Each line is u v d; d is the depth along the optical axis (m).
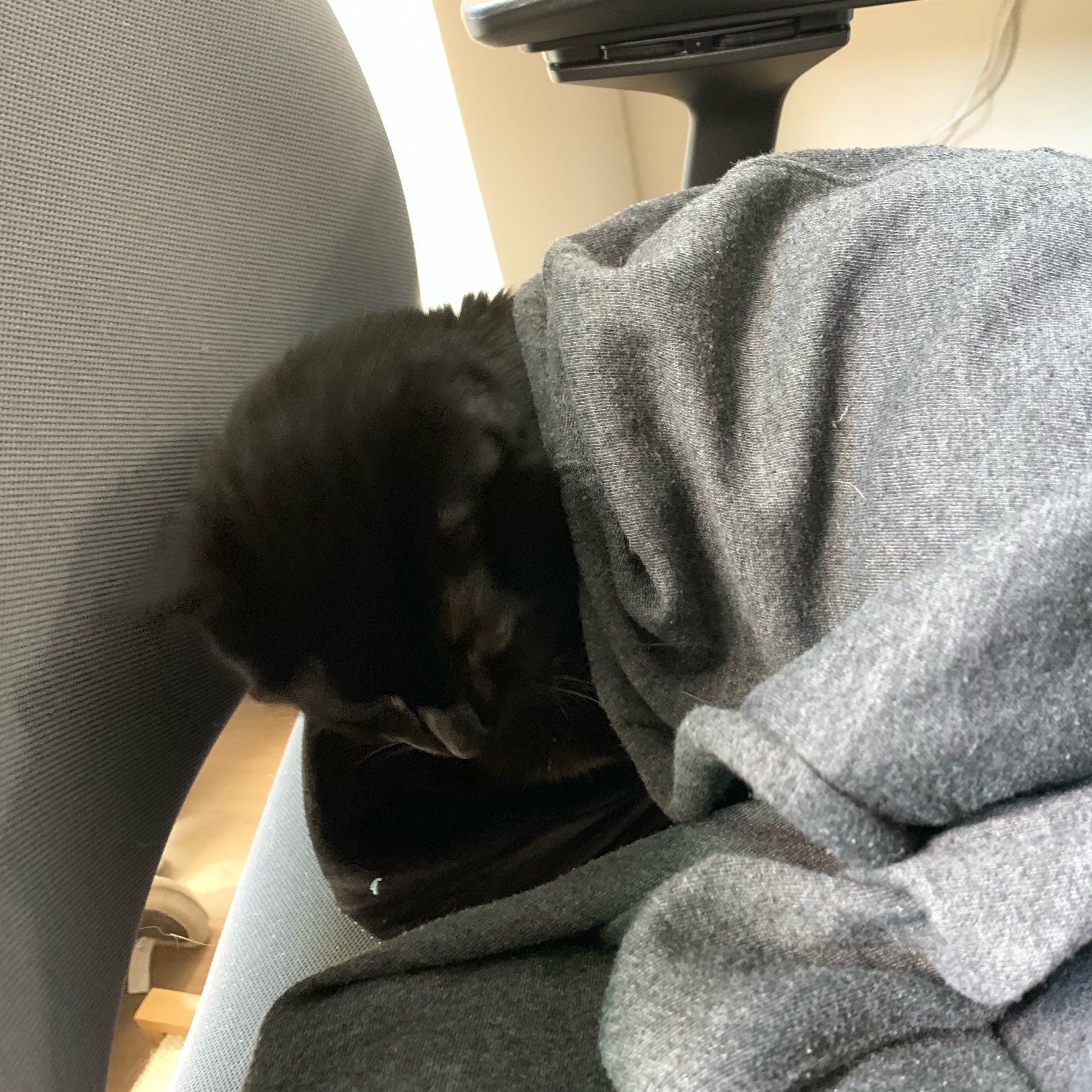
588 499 0.49
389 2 0.99
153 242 0.54
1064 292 0.37
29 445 0.46
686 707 0.48
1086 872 0.28
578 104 1.28
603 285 0.45
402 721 0.64
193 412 0.57
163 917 1.07
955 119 1.16
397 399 0.55
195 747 0.61
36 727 0.46
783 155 0.49
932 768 0.30
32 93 0.48
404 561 0.57
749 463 0.42
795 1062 0.31
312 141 0.67
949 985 0.31
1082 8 1.01
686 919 0.37
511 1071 0.39
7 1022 0.42
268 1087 0.41
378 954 0.45
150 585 0.54
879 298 0.40
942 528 0.35
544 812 0.61
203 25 0.58
